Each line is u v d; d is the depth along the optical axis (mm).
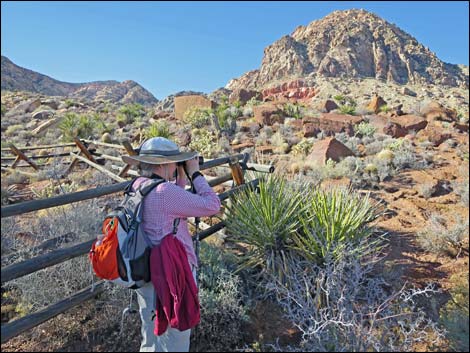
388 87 115812
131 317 3439
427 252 5086
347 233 4176
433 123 21375
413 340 3078
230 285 3658
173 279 2361
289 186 5004
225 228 4945
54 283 3666
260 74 188250
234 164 5078
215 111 22891
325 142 11961
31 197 8062
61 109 35000
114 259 2371
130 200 2488
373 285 3818
